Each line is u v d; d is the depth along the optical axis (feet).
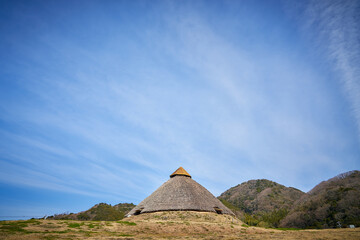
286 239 70.64
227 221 151.74
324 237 70.38
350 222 238.89
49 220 94.43
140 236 86.84
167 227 106.42
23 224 83.51
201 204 163.73
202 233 102.78
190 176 209.26
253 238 77.05
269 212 456.04
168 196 171.73
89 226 92.89
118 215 333.83
